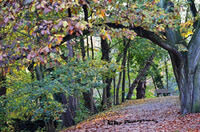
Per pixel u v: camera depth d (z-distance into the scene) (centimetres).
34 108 1090
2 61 662
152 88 3941
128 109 1648
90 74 1282
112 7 966
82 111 1811
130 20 926
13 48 692
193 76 1078
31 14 756
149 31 1090
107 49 2264
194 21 1060
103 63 1394
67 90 1143
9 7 668
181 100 1116
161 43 1096
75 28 562
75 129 1109
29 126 1666
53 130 1424
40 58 600
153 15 948
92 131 928
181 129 777
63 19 583
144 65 2792
